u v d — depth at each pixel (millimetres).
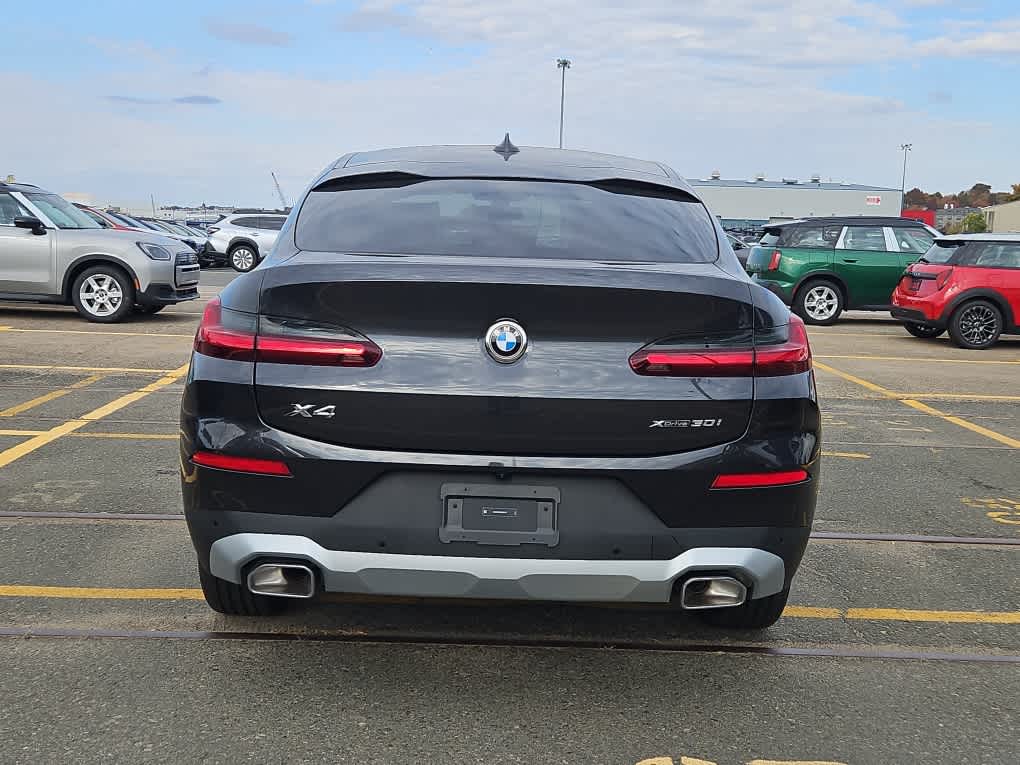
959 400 8508
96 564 3951
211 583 3215
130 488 4996
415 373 2652
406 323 2660
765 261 15375
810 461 2820
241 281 2850
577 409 2650
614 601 2773
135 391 7641
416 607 3625
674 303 2693
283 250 3047
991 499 5328
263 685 2980
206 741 2646
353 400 2662
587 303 2656
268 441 2695
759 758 2645
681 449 2711
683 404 2693
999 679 3184
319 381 2672
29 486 5000
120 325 11898
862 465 6031
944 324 12547
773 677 3148
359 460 2666
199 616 3479
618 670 3164
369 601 3652
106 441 5984
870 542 4559
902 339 13406
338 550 2719
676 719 2848
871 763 2637
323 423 2678
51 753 2562
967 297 12344
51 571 3865
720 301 2732
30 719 2736
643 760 2615
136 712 2793
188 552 4109
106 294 12070
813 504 2871
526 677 3092
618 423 2668
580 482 2693
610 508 2705
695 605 2859
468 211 3219
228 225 27156
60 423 6480
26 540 4215
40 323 11953
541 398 2641
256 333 2715
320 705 2865
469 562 2703
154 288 12148
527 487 2691
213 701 2871
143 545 4180
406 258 2887
